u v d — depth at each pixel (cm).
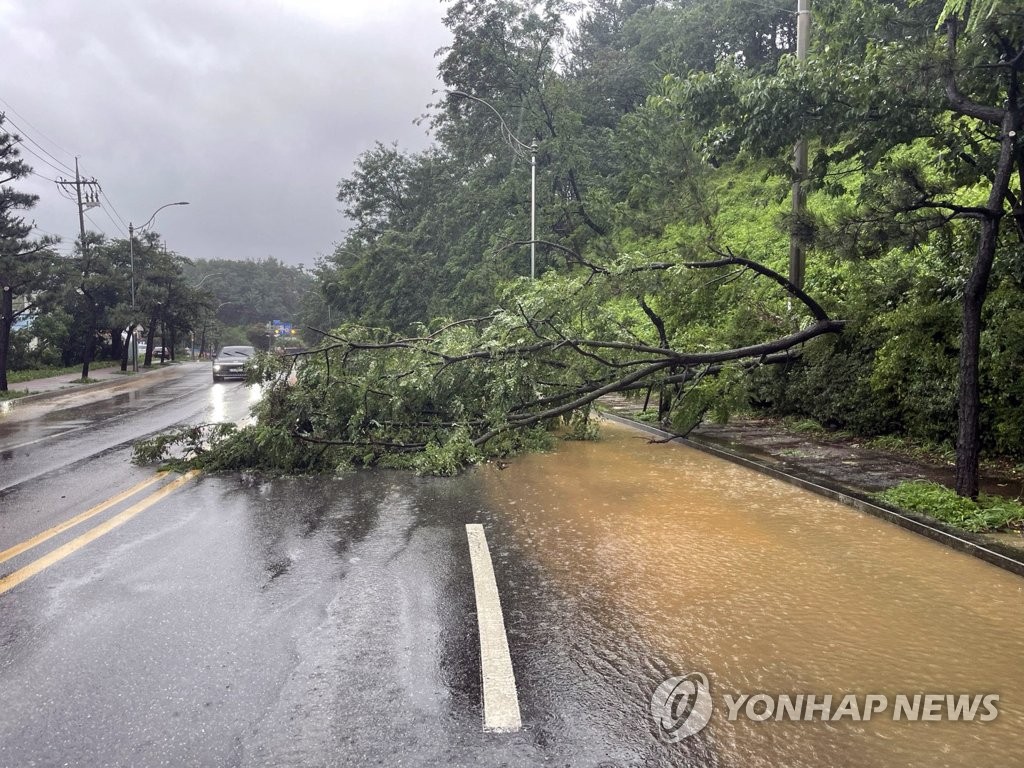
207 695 361
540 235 3166
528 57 3359
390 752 312
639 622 453
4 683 376
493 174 3672
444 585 523
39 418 1820
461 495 832
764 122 935
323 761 305
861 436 1173
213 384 3106
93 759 307
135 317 4106
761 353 1124
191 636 433
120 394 2588
